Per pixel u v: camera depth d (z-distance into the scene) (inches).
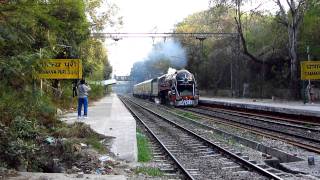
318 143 726.5
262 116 1391.5
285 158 604.7
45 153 481.4
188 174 459.5
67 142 507.5
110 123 890.1
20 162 431.8
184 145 730.2
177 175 480.1
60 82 1218.0
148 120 1298.0
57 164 459.5
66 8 440.5
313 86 1993.1
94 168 471.5
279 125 1061.8
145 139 784.3
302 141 756.0
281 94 2284.7
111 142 640.4
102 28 1567.4
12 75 388.2
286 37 2135.8
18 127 490.0
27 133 498.9
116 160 535.5
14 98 457.7
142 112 1727.4
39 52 415.8
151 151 661.3
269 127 1004.6
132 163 536.7
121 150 581.3
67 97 1251.8
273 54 2268.7
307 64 1530.5
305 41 2007.9
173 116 1475.1
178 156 617.9
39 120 607.8
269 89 2427.4
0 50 388.2
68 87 1272.1
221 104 1936.5
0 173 395.2
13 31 360.8
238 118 1334.9
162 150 676.7
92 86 2190.0
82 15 751.7
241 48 2465.6
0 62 377.4
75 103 1375.5
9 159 428.1
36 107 565.6
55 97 1169.4
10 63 379.6
